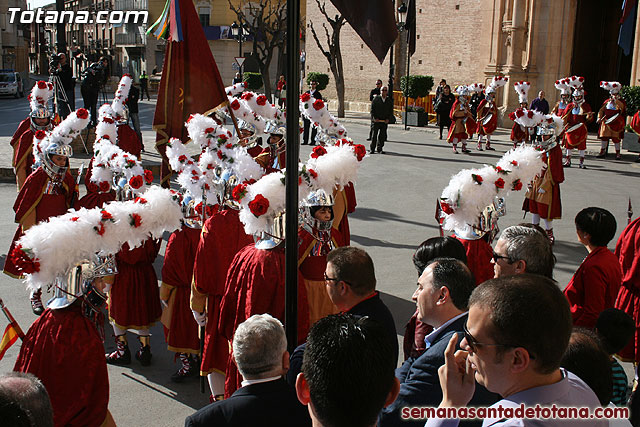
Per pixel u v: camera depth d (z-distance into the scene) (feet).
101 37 229.04
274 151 26.16
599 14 97.55
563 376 6.89
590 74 98.84
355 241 33.81
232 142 17.94
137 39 205.36
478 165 58.49
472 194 18.13
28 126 33.22
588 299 15.57
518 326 6.41
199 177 18.01
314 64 131.64
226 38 179.11
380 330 7.38
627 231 17.44
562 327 6.48
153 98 160.86
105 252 13.75
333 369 6.97
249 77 146.82
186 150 19.11
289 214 10.39
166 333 19.30
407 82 90.27
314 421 7.29
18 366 13.23
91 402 13.20
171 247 18.44
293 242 10.48
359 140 76.07
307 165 15.25
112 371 19.61
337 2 12.06
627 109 69.41
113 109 39.52
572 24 86.28
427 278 10.98
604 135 64.90
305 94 27.78
